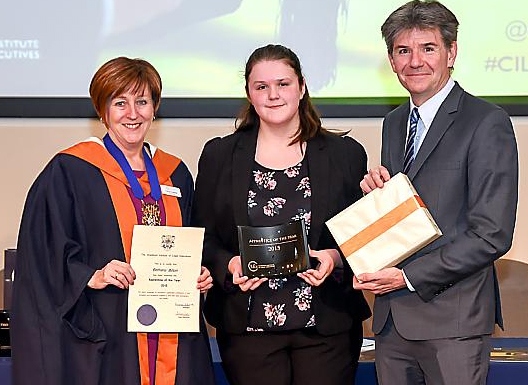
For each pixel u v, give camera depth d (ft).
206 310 9.22
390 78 13.14
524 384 9.86
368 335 12.48
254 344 8.77
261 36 13.12
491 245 7.86
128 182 8.95
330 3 13.07
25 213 8.84
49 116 13.15
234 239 8.87
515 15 13.07
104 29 13.08
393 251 8.12
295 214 8.68
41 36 13.08
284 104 8.62
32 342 8.65
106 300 8.73
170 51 13.12
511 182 8.00
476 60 13.10
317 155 8.85
